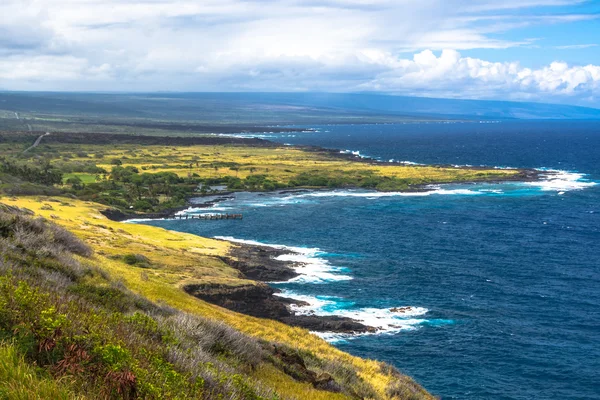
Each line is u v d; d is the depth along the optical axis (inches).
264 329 1526.8
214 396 534.0
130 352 510.0
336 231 4576.8
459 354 2162.9
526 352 2199.8
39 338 442.6
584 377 1991.9
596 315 2640.3
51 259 1160.8
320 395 826.8
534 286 3083.2
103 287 982.4
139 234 3668.8
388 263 3523.6
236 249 3673.7
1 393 327.6
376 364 1368.1
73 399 355.3
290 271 3243.1
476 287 3043.8
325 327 2369.6
